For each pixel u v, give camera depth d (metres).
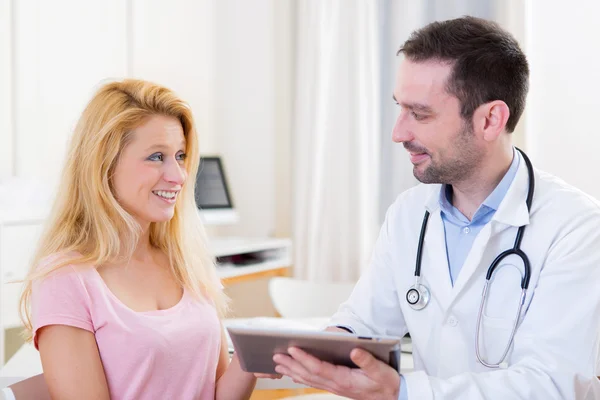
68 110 3.35
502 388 1.31
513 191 1.49
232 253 3.45
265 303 4.09
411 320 1.60
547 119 3.20
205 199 3.76
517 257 1.48
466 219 1.57
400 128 1.49
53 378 1.34
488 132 1.45
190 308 1.52
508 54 1.44
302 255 3.89
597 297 1.36
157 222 1.59
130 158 1.47
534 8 3.21
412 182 3.63
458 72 1.42
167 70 3.85
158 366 1.41
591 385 1.34
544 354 1.35
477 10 3.37
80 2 3.38
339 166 3.79
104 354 1.38
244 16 4.10
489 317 1.49
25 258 2.80
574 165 3.16
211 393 1.53
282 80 4.08
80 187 1.47
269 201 4.09
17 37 3.09
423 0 3.55
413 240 1.64
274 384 1.81
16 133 3.11
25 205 2.90
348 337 1.18
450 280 1.55
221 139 4.19
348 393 1.26
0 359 2.74
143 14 3.71
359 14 3.71
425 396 1.28
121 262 1.48
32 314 1.40
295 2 4.02
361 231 3.74
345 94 3.77
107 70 3.54
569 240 1.42
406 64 1.47
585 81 3.13
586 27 3.12
